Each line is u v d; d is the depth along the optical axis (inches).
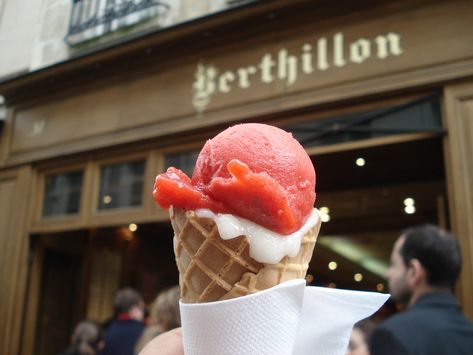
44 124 217.3
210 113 169.5
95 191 197.8
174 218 35.0
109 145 192.4
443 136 127.0
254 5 158.1
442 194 179.9
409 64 133.4
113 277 242.1
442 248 67.7
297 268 33.8
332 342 35.5
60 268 226.2
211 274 33.5
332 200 200.8
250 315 29.7
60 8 216.4
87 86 206.7
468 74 124.4
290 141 35.6
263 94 158.4
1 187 223.8
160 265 261.7
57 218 205.6
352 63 142.7
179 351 36.3
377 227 205.6
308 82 149.9
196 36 175.2
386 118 136.3
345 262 280.7
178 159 178.5
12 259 208.5
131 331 142.6
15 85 219.0
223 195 31.6
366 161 160.1
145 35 181.6
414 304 65.6
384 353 57.8
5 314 202.5
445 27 130.6
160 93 184.5
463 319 61.2
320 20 150.8
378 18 140.8
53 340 217.2
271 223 31.4
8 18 225.9
